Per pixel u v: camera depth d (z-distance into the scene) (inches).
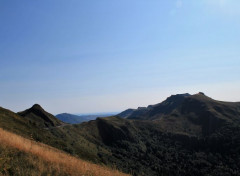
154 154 6801.2
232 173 4837.6
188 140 7618.1
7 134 634.8
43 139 1846.7
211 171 5211.6
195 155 6441.9
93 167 473.4
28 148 494.9
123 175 500.1
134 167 4404.5
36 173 341.4
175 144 7603.4
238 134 6683.1
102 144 7037.4
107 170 495.8
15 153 433.7
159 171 4985.2
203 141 7199.8
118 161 4813.0
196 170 5388.8
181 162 6038.4
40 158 434.3
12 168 340.2
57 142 2165.4
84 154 2097.7
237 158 5477.4
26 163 386.6
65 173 380.2
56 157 478.9
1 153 399.5
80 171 402.9
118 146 7180.1
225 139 6697.8
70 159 500.4
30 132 1872.5
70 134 6092.5
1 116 2023.9
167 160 6264.8
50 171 365.1
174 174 5142.7
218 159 5841.5
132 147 7145.7
